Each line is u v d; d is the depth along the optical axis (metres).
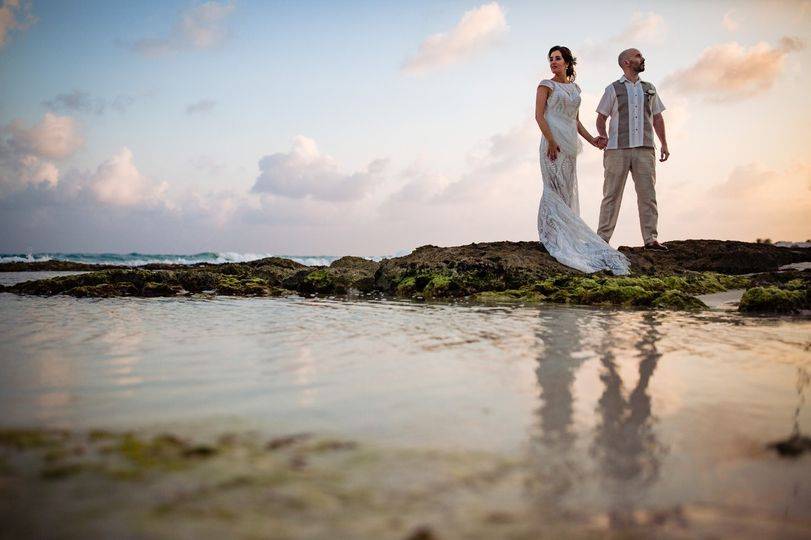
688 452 1.91
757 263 11.63
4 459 1.71
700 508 1.54
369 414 2.22
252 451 1.80
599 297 7.02
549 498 1.54
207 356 3.38
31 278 14.39
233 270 10.77
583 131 10.06
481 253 9.41
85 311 6.02
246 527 1.33
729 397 2.58
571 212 9.30
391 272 9.39
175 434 1.96
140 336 4.18
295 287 9.70
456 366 3.14
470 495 1.54
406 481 1.60
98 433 1.96
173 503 1.44
